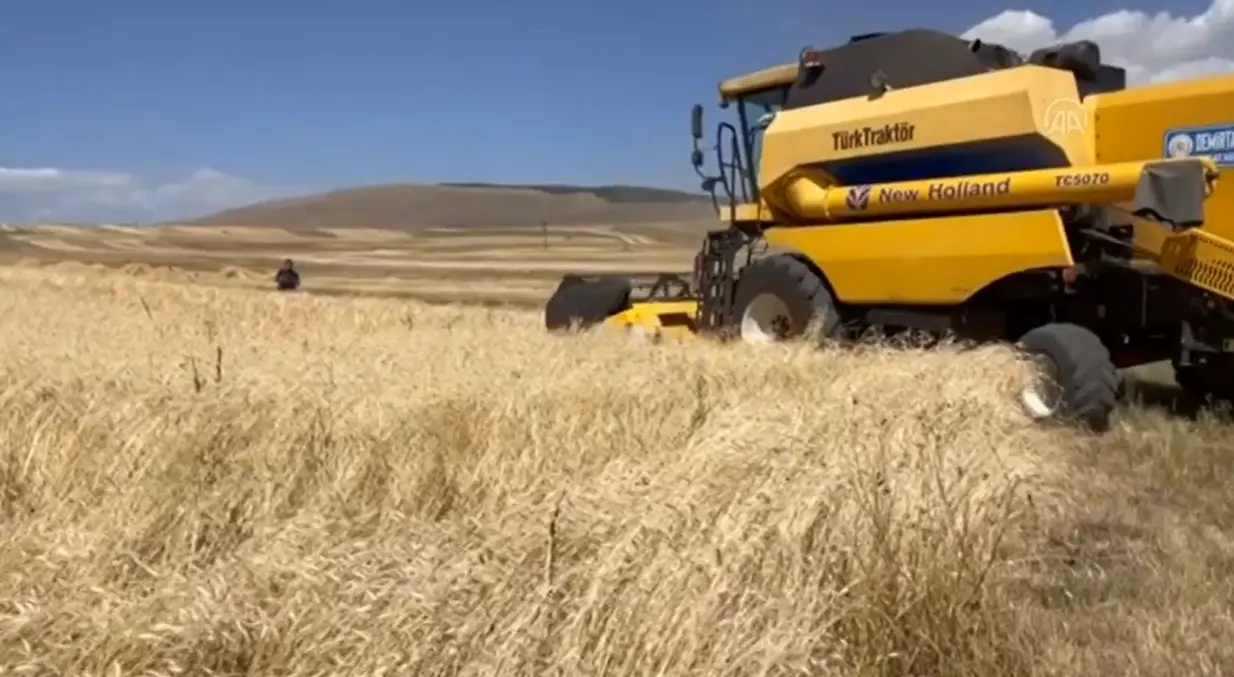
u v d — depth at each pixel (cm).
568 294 1351
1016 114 969
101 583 468
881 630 440
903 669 438
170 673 396
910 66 1101
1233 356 973
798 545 455
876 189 1084
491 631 414
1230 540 625
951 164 1037
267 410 645
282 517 561
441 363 818
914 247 1044
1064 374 875
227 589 436
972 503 528
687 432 661
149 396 650
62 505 548
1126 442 855
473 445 624
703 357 861
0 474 575
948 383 766
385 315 1466
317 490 583
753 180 1280
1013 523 552
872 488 499
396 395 691
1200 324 952
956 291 1012
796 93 1198
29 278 2639
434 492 585
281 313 1491
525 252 11650
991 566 494
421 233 15412
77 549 483
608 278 1387
